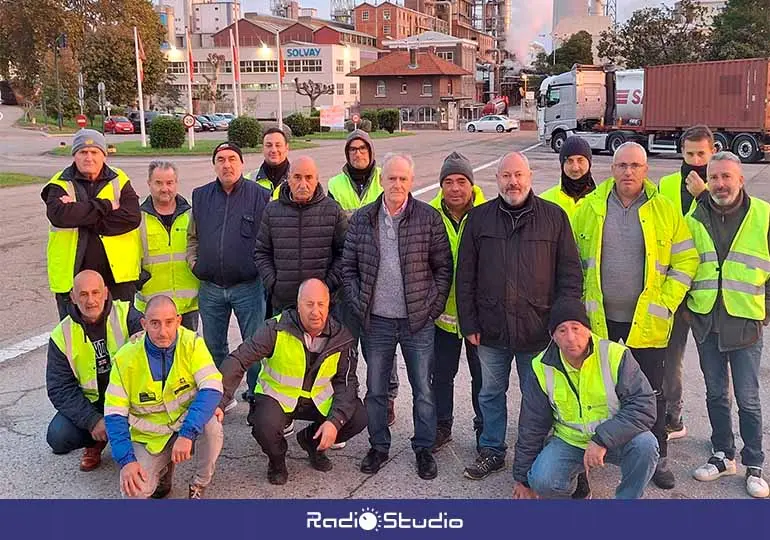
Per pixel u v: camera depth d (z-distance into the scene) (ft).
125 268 15.10
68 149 98.07
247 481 12.73
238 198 15.11
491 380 12.87
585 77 96.22
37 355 19.26
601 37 166.40
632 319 12.49
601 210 12.52
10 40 192.03
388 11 351.25
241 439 14.52
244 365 12.46
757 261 11.98
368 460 13.21
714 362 12.58
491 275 12.50
